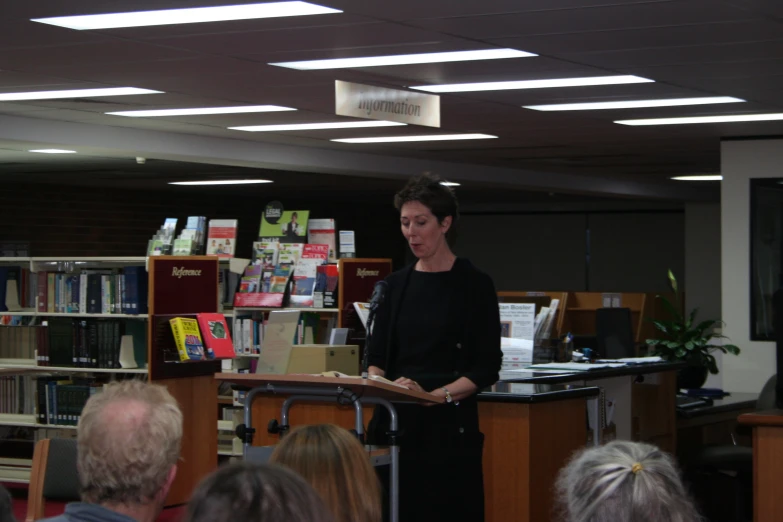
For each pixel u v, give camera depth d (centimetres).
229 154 1271
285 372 484
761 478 513
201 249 941
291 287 994
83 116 1079
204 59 762
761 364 1091
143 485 198
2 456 949
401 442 410
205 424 848
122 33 676
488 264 2466
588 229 2367
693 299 2055
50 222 1756
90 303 875
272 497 142
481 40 684
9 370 885
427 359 410
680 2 575
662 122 1091
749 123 1084
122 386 207
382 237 2431
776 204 1129
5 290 931
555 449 566
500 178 1612
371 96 744
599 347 896
